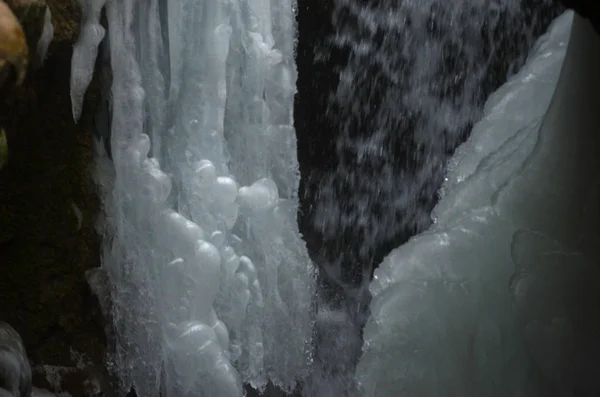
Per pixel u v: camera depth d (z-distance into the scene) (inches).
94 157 146.3
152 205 148.7
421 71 224.1
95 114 145.9
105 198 147.2
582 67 144.5
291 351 174.4
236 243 167.2
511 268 153.2
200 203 158.4
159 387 152.8
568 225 148.6
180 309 151.9
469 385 149.5
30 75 127.3
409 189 228.2
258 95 169.6
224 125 169.0
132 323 149.3
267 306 170.6
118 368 149.4
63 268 142.6
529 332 143.5
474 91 228.2
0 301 134.0
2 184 132.2
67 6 135.3
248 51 167.0
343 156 221.1
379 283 165.5
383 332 154.8
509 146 174.9
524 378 145.3
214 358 150.9
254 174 172.2
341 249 221.1
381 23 214.7
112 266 147.8
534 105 185.0
